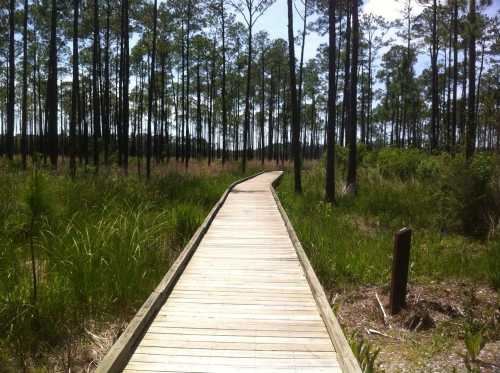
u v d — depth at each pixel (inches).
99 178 449.7
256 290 205.3
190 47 1148.5
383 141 2255.2
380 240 346.0
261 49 1391.5
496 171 399.5
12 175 459.2
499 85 1223.5
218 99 1651.1
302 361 135.3
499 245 318.7
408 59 1200.2
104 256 215.0
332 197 530.6
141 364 131.6
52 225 251.1
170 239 310.3
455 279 277.3
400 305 221.5
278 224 387.2
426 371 167.3
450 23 912.9
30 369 143.6
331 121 537.0
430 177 605.9
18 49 1141.7
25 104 844.0
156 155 1165.1
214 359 135.6
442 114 1277.1
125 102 698.2
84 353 154.6
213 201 516.1
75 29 641.6
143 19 848.3
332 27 537.0
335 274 270.7
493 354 180.2
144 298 200.8
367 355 150.2
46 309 169.3
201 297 194.4
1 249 216.5
